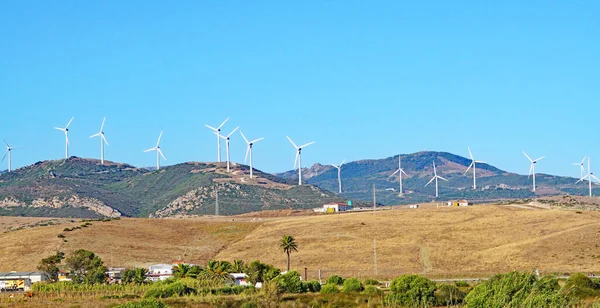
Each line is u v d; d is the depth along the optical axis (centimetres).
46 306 11006
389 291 11094
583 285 10700
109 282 17725
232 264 19412
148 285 15312
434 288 10419
